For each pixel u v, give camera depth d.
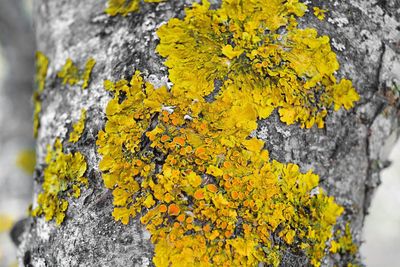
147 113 0.23
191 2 0.24
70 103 0.25
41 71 0.27
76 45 0.26
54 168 0.24
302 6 0.24
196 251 0.21
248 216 0.22
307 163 0.23
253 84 0.23
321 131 0.23
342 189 0.24
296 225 0.23
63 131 0.24
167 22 0.24
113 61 0.24
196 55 0.23
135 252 0.22
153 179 0.22
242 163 0.22
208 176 0.22
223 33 0.23
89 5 0.26
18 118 0.49
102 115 0.24
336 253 0.24
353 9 0.24
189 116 0.22
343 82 0.23
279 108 0.23
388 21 0.24
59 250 0.23
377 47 0.24
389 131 0.25
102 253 0.22
